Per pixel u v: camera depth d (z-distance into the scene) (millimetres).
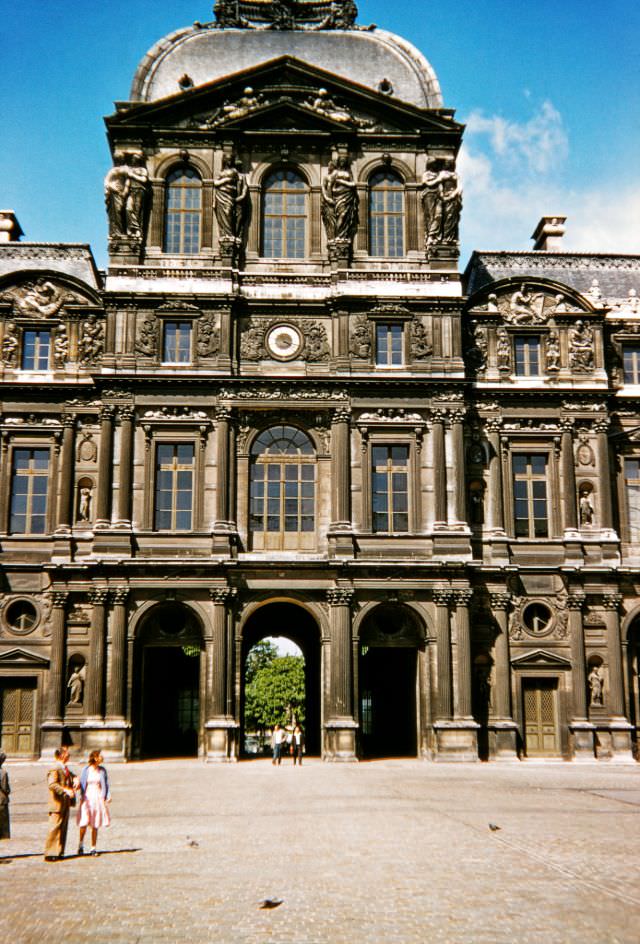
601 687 54938
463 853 22859
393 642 54375
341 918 16953
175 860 22516
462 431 55500
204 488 54406
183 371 55062
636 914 17047
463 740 52250
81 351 56469
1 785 23531
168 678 59688
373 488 55250
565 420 57188
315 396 55281
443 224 57750
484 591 55031
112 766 49562
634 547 57688
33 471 55781
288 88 58250
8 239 63281
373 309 56281
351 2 62875
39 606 53844
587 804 32844
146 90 59188
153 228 56969
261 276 56656
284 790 37719
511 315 58156
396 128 58781
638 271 62469
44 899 18641
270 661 147875
